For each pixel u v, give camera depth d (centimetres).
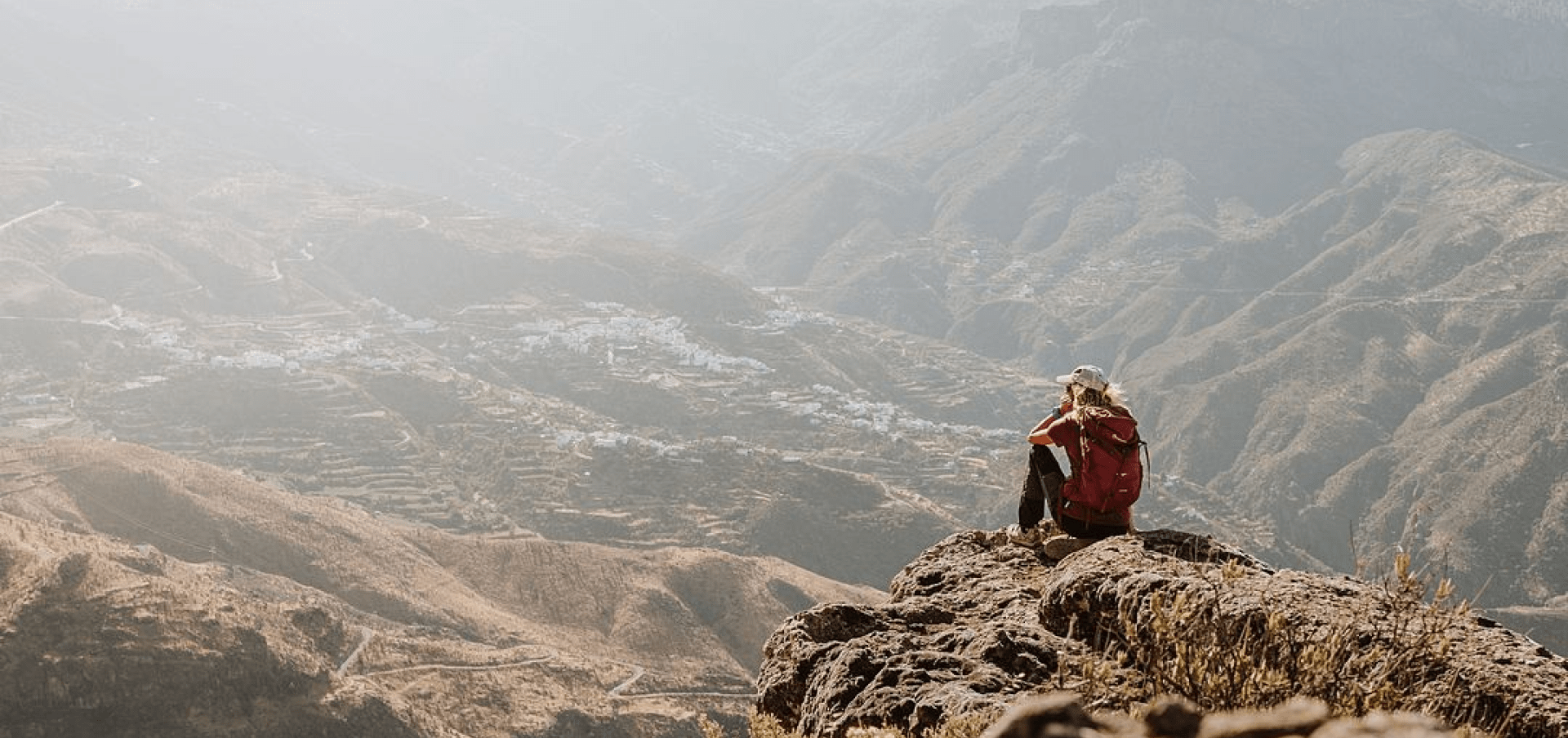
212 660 11181
